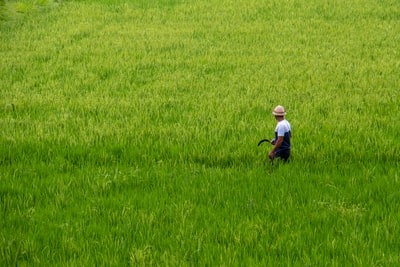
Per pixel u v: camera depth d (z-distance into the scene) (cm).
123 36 7062
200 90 5000
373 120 4050
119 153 3672
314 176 3180
